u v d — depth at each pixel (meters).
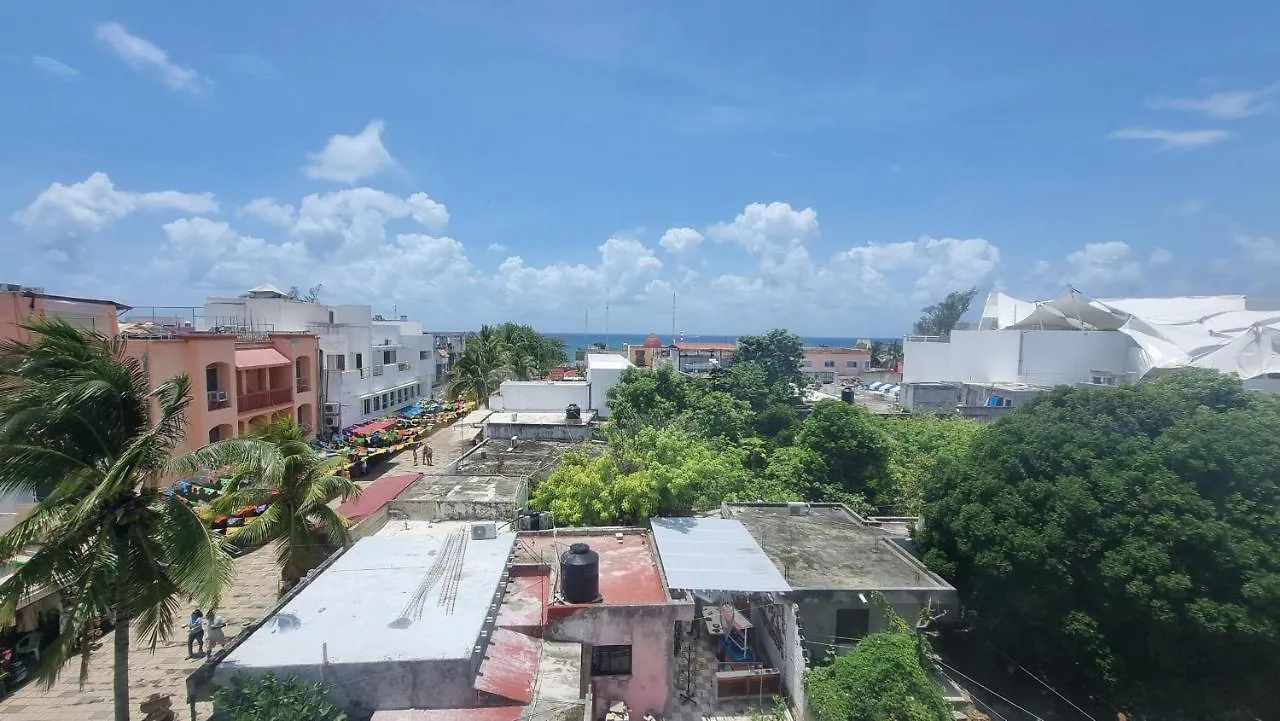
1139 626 15.68
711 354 77.25
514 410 42.56
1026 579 16.84
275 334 40.00
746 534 19.66
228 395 33.69
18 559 17.56
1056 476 17.91
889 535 21.39
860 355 90.06
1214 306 54.66
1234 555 14.66
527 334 79.56
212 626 17.97
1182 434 16.94
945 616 20.16
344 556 16.56
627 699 14.91
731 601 16.80
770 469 29.34
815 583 17.36
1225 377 19.89
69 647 10.80
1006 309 57.03
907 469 29.83
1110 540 16.09
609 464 22.72
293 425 19.20
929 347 50.25
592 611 14.47
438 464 42.50
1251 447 15.86
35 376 11.03
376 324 57.31
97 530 11.62
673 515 22.30
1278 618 14.05
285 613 13.35
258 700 10.41
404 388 59.81
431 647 12.12
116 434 11.84
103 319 26.09
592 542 19.36
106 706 15.48
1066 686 18.02
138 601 11.83
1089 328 48.31
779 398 39.91
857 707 13.70
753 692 16.77
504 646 13.30
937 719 13.66
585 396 42.69
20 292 22.66
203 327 44.28
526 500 23.84
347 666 11.45
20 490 11.30
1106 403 19.41
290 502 18.73
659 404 34.75
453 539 17.89
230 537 20.33
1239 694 14.94
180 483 27.56
